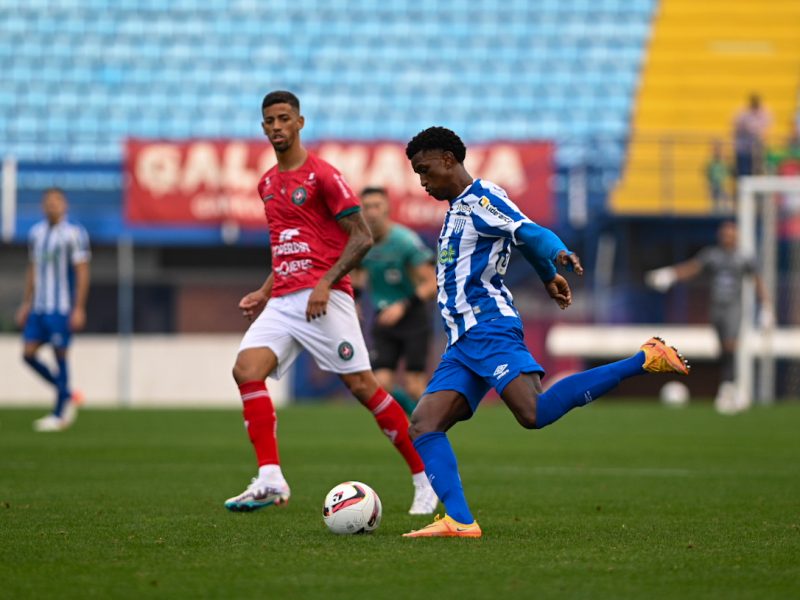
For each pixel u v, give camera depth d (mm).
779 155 76625
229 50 97312
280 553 16906
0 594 13828
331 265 22781
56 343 47375
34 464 33156
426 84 96250
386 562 16078
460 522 18781
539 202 70062
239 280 74000
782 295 77688
